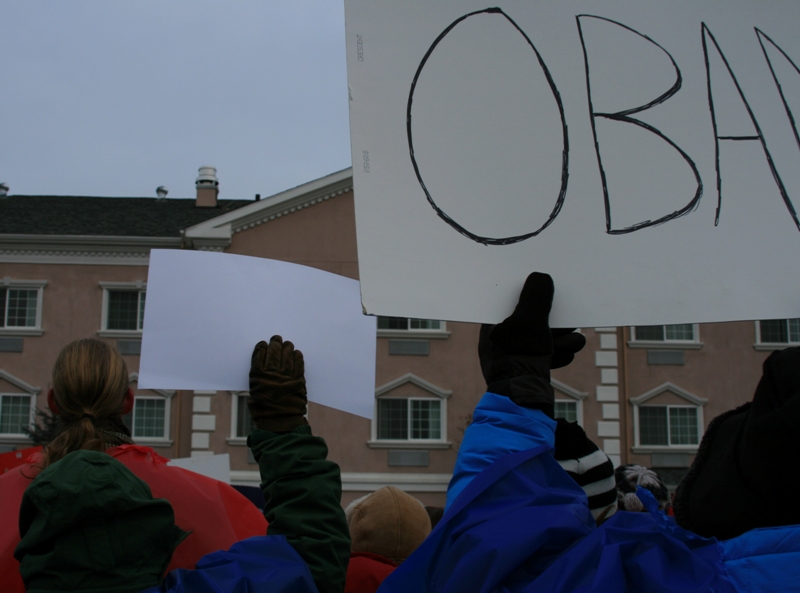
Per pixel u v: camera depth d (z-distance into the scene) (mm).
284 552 1392
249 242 19484
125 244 19547
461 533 1196
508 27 1555
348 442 18453
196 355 1641
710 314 1446
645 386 19484
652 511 1210
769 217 1513
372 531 2389
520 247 1439
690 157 1532
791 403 1092
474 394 18734
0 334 19125
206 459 4191
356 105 1457
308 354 1700
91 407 1683
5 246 19469
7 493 1595
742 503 1173
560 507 1198
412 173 1438
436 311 1377
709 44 1614
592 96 1542
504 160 1480
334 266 19391
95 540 1278
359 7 1508
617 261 1457
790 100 1590
